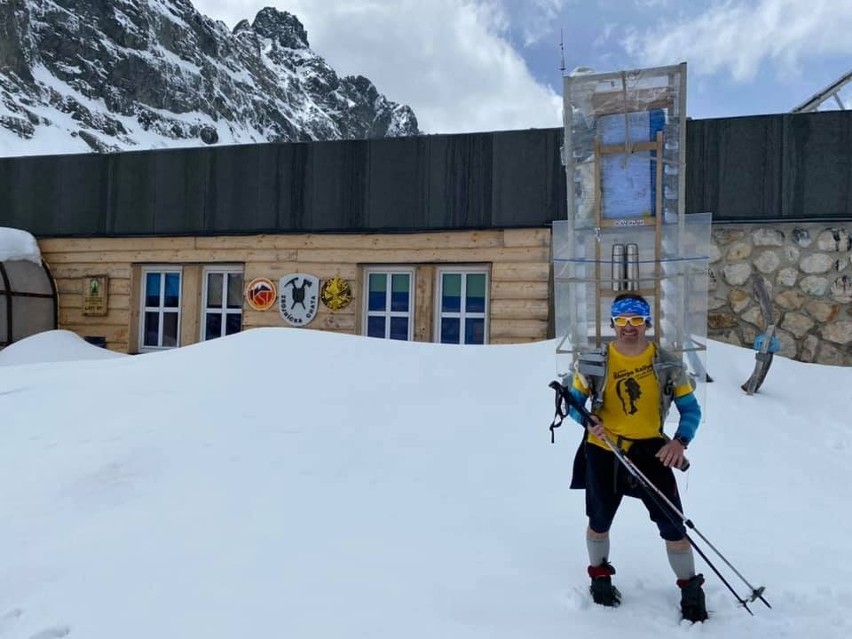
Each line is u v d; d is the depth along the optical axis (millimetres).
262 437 5836
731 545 4203
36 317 12469
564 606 3438
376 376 7316
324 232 11461
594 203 4965
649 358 3514
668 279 4801
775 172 9672
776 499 4961
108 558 3959
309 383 7117
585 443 3617
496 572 3771
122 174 12508
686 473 5363
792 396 7664
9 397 7344
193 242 12141
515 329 10531
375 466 5309
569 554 4020
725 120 9844
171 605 3445
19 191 13047
